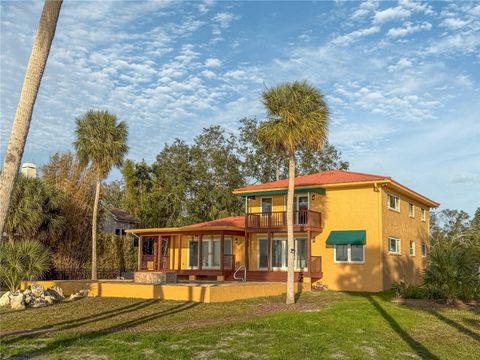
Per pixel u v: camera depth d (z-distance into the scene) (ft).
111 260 120.67
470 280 70.08
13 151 26.50
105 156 105.91
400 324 50.90
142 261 124.67
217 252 115.96
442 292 70.64
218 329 45.27
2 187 26.07
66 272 107.76
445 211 220.02
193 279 113.09
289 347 37.76
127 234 131.03
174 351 35.53
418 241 117.60
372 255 93.81
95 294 78.23
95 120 106.83
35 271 70.28
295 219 102.53
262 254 107.86
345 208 98.27
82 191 112.47
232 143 178.09
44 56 27.63
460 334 46.32
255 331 44.70
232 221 120.57
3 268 67.92
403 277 103.86
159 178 181.37
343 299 75.87
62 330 44.60
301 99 67.46
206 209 175.52
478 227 177.88
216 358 34.01
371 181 94.02
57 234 101.45
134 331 43.88
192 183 173.99
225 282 95.25
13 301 62.13
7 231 92.68
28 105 27.04
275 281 101.24
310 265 95.76
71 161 115.55
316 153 175.11
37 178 100.07
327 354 35.91
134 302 67.92
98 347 36.35
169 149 179.42
